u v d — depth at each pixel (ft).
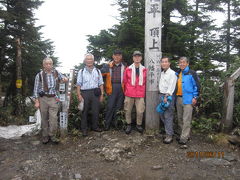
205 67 22.29
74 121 16.93
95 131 16.31
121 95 16.03
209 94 17.88
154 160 12.60
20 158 13.12
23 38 37.76
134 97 15.17
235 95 17.13
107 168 11.84
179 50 22.67
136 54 14.69
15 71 36.40
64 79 15.14
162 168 11.78
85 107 15.42
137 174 11.30
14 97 32.96
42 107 14.71
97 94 15.31
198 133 16.47
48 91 14.55
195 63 22.44
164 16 23.16
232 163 12.35
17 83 32.45
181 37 20.80
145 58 15.93
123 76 15.64
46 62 14.29
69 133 16.14
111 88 15.76
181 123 15.08
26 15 36.58
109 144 14.16
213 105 17.79
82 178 10.96
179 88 14.38
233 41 45.50
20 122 26.81
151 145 14.35
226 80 15.74
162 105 14.10
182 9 23.85
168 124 14.49
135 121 17.21
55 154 13.64
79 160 12.74
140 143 14.33
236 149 14.08
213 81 19.20
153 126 15.99
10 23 35.58
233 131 15.58
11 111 29.58
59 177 11.05
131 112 16.78
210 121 16.58
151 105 15.87
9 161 12.75
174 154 13.24
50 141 15.67
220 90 17.56
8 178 10.93
